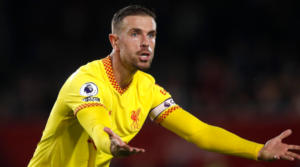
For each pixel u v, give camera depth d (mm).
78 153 11641
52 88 37094
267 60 40031
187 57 41531
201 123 12227
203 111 31141
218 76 36625
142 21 10812
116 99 11250
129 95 11500
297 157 10344
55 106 11234
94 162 11828
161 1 41875
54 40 40938
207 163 23891
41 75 38562
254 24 42906
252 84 36438
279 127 25141
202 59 40188
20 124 24906
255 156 10883
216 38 42562
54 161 11773
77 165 11750
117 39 11141
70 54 40750
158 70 40406
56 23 41188
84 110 9852
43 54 40125
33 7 40781
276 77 36625
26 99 34656
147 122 24922
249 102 34438
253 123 25609
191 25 42094
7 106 33469
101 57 41094
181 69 40219
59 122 11227
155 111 12492
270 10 42812
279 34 42500
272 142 10766
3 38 39531
